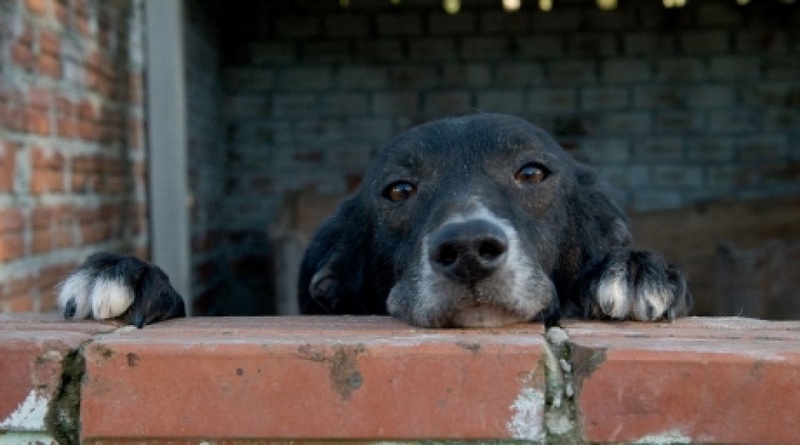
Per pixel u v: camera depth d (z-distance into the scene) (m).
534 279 0.80
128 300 0.79
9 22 1.17
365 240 1.01
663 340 0.70
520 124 0.96
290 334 0.72
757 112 2.51
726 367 0.67
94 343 0.69
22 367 0.70
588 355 0.68
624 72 2.53
